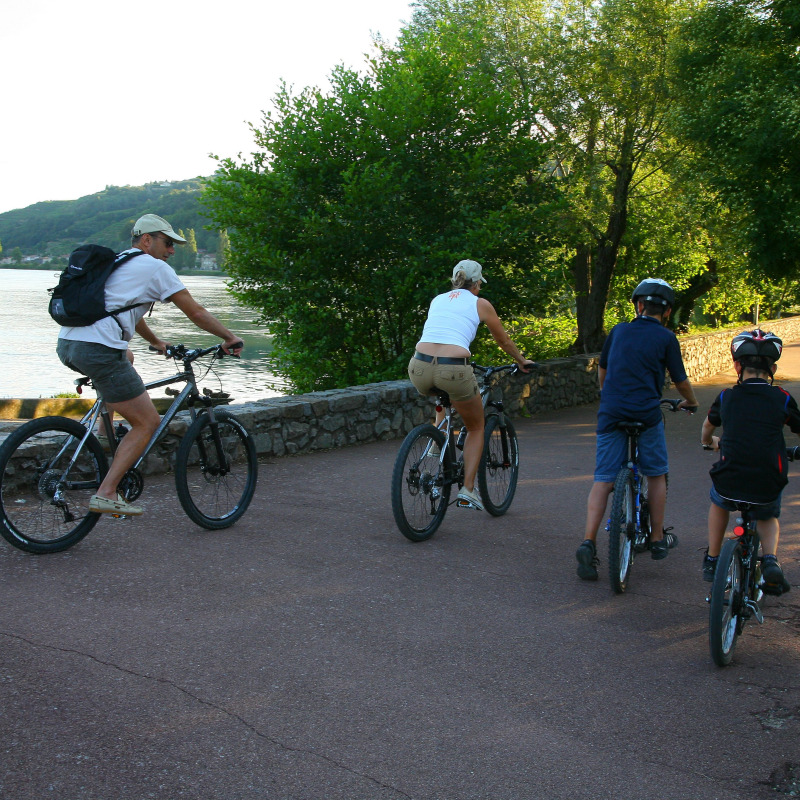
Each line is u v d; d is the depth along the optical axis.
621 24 16.05
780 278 13.85
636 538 4.81
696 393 16.92
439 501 5.52
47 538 4.62
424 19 18.34
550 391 13.20
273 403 8.11
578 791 2.64
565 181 14.75
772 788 2.70
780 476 3.73
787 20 12.41
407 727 2.97
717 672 3.58
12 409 11.20
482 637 3.83
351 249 13.56
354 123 14.11
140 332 5.00
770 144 11.76
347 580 4.50
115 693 3.09
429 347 5.33
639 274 22.52
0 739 2.74
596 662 3.63
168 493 6.06
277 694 3.16
